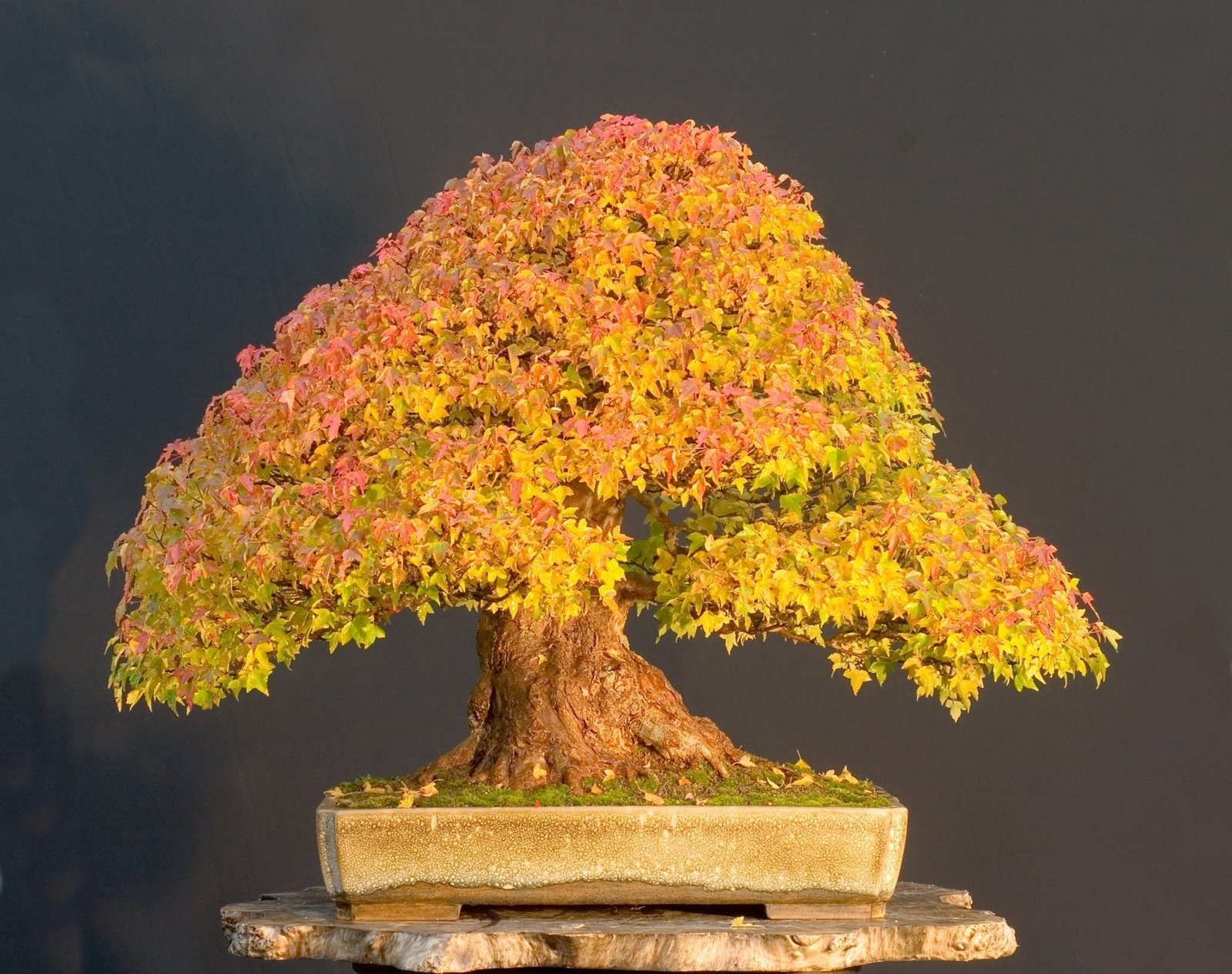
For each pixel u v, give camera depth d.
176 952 5.35
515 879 3.43
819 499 3.77
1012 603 3.50
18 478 5.38
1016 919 5.43
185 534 3.41
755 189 3.76
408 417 3.60
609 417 3.40
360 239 5.56
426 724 5.54
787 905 3.48
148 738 5.40
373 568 3.34
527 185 3.67
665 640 5.59
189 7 5.58
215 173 5.55
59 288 5.45
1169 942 5.38
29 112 5.48
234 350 5.52
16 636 5.34
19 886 5.28
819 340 3.54
